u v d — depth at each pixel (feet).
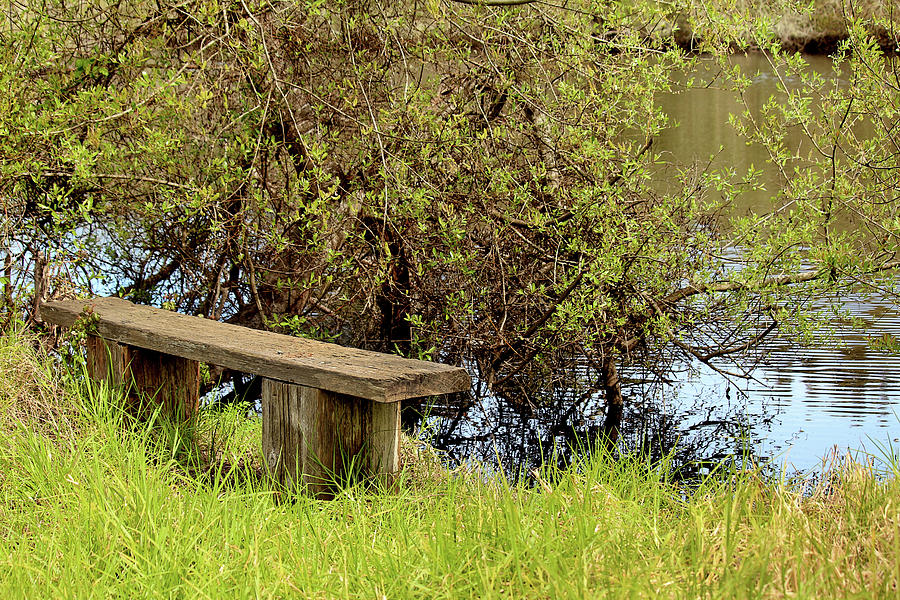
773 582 11.10
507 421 27.32
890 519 12.85
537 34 25.99
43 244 21.68
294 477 16.49
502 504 14.14
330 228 24.54
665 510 15.43
